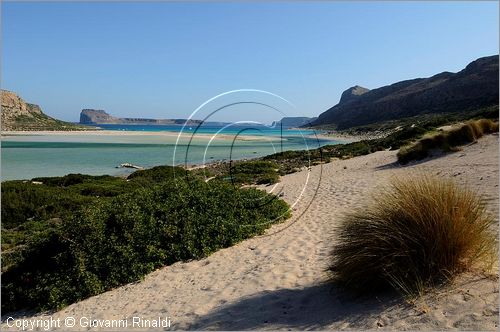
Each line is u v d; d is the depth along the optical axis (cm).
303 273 555
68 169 3130
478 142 1695
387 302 387
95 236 747
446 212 410
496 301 333
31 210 1433
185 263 736
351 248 447
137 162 3609
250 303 479
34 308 678
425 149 1750
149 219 809
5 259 861
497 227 526
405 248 410
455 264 398
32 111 14550
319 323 388
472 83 10744
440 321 328
